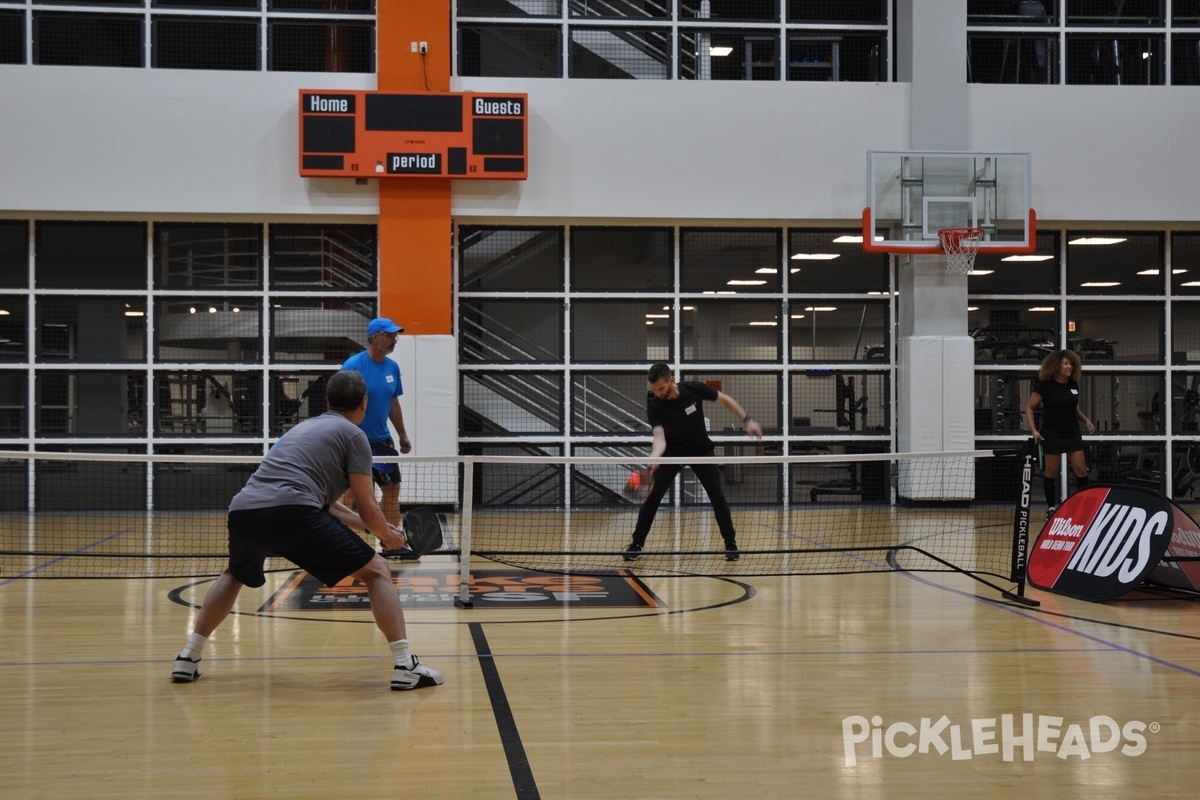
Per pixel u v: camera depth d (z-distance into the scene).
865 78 12.95
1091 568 6.73
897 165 12.41
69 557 8.30
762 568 8.02
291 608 6.27
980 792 3.21
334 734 3.76
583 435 12.62
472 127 11.97
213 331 12.30
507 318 12.58
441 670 4.74
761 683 4.51
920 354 12.50
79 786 3.22
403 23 12.05
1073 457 10.64
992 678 4.60
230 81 11.90
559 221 12.45
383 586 4.46
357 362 8.13
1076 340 13.11
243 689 4.39
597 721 3.93
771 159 12.44
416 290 12.05
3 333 12.11
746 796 3.16
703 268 12.80
